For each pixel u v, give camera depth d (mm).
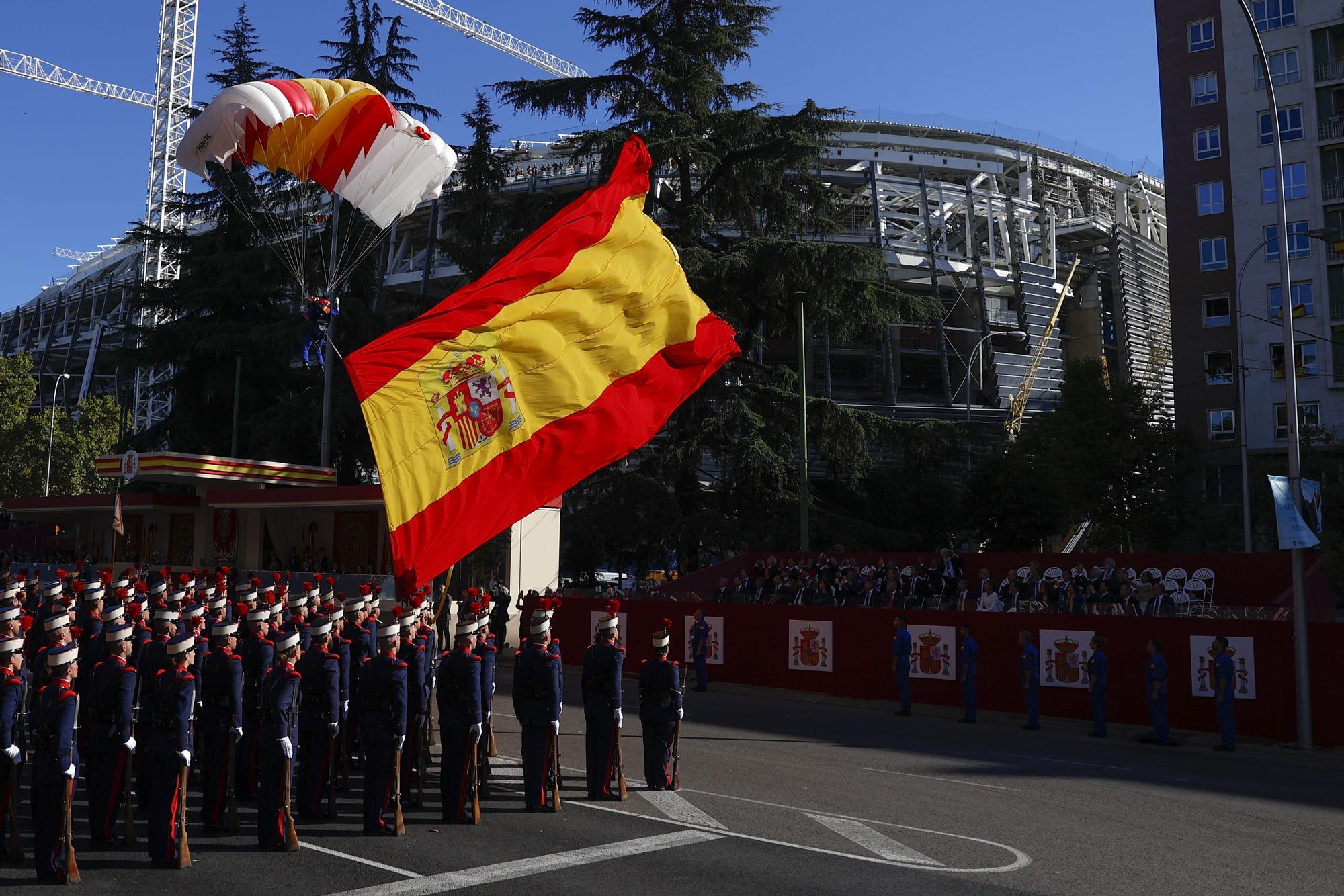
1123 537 42531
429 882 8602
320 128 15227
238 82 48062
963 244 98062
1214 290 52500
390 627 10477
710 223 37812
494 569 30547
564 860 9312
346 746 12586
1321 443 44188
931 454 37625
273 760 9719
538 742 11336
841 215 42250
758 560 29469
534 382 10930
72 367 132625
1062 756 16031
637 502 36656
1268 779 14430
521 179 74812
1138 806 12250
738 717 19469
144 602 16938
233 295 46531
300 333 41656
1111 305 100125
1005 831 10781
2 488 68250
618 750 12008
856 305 36812
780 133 37688
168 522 39875
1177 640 19281
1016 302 91625
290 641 9914
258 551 36344
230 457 46969
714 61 38500
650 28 38125
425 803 11805
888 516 44281
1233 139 51844
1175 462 42469
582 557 38031
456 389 10477
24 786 12398
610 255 11664
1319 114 49938
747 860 9398
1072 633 20344
